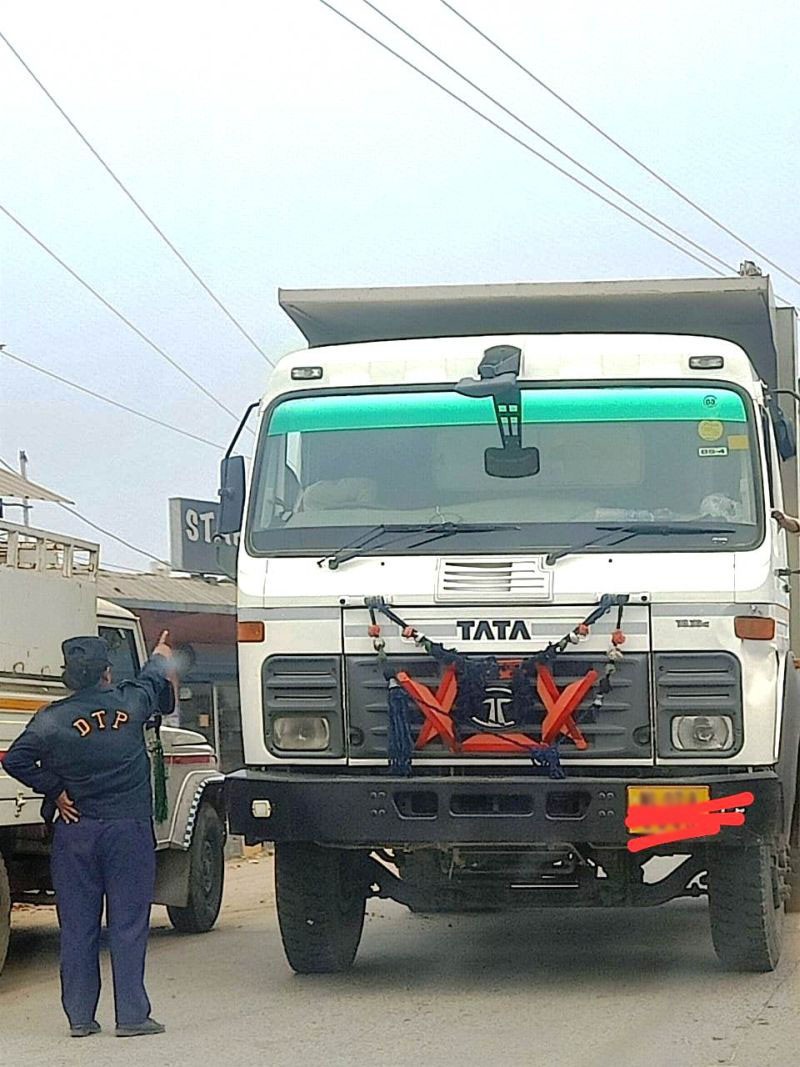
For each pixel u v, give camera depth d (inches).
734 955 327.9
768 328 386.9
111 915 297.0
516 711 302.2
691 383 323.0
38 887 386.3
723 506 313.7
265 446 331.3
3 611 340.5
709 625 301.9
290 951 344.2
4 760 294.2
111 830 295.9
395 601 307.7
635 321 384.2
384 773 308.2
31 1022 313.4
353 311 382.3
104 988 355.6
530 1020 296.4
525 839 298.8
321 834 303.9
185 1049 281.1
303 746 309.9
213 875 449.4
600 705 301.6
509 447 322.7
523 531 313.4
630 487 317.7
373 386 331.9
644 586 303.3
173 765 427.5
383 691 307.7
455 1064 263.1
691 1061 261.6
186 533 341.7
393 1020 300.0
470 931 415.8
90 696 300.2
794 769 325.1
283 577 315.0
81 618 383.9
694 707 300.5
